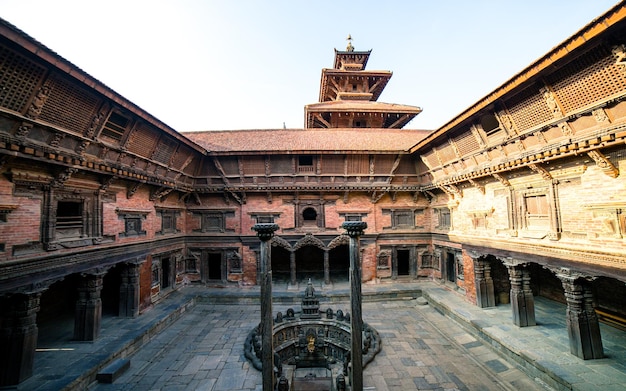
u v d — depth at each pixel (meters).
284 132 23.23
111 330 13.27
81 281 12.31
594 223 9.52
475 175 14.45
